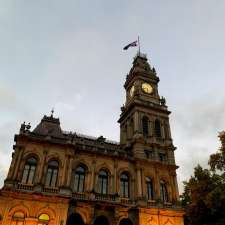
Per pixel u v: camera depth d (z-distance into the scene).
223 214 38.75
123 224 41.59
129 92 62.69
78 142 46.31
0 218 33.09
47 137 41.50
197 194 43.00
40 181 37.44
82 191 40.72
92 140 50.12
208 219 42.22
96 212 39.06
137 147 48.09
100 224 40.38
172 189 46.53
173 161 49.56
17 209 34.62
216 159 41.66
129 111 56.75
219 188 37.50
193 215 44.16
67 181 39.00
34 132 43.47
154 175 46.62
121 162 46.00
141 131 50.69
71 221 38.84
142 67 64.12
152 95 59.31
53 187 37.97
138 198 42.22
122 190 43.84
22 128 41.12
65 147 42.09
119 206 40.06
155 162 47.38
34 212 34.94
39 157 39.84
